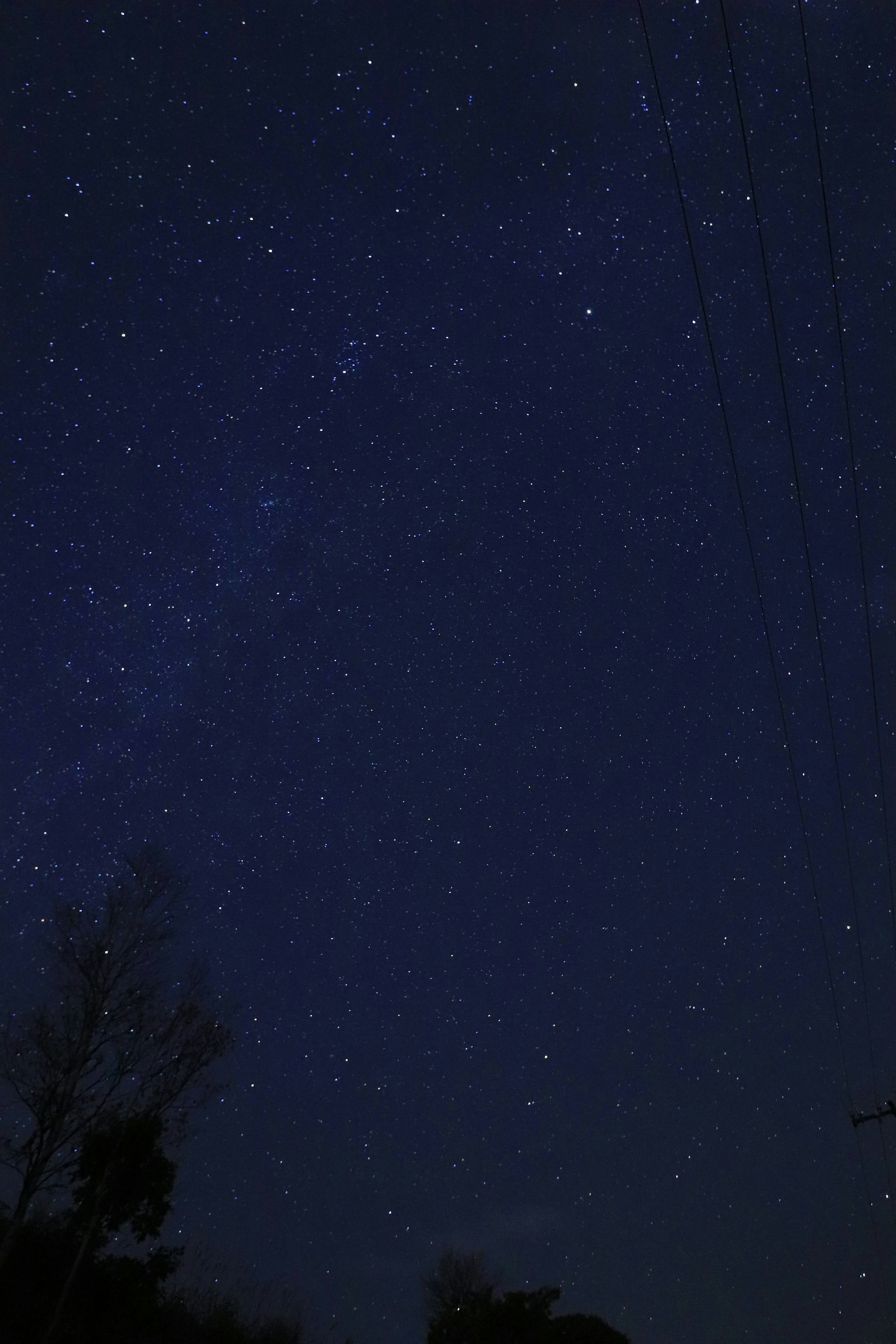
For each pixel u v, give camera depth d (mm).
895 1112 24062
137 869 17734
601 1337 22531
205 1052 17016
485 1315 23266
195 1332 18375
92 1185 15484
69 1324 14477
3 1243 14578
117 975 16750
